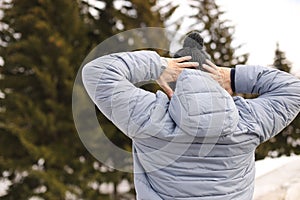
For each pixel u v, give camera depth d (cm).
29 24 951
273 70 142
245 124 131
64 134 943
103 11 1004
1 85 960
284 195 262
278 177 297
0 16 975
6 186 979
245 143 130
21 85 963
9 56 970
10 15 970
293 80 138
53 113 941
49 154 902
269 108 134
